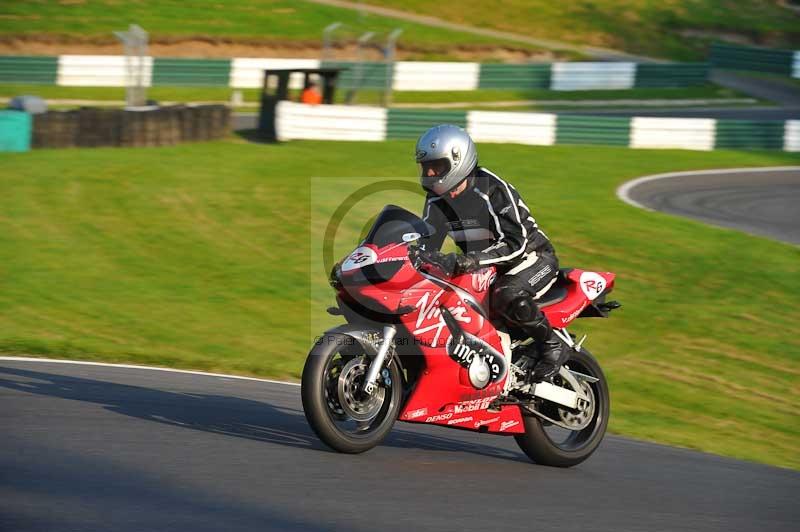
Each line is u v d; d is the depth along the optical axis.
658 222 39.59
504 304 14.27
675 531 11.52
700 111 77.75
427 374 13.62
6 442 12.57
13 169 43.25
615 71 83.69
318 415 12.85
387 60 70.50
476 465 14.15
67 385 17.53
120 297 29.28
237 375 21.97
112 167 44.66
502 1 104.56
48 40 81.88
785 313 30.69
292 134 54.94
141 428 14.01
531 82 82.31
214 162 47.19
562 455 14.96
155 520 9.94
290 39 88.12
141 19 87.38
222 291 30.64
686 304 30.94
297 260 34.12
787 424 22.64
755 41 102.81
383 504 11.28
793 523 12.48
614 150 56.66
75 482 11.02
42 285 29.73
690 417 22.59
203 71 77.56
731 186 49.19
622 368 25.97
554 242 36.09
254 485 11.50
